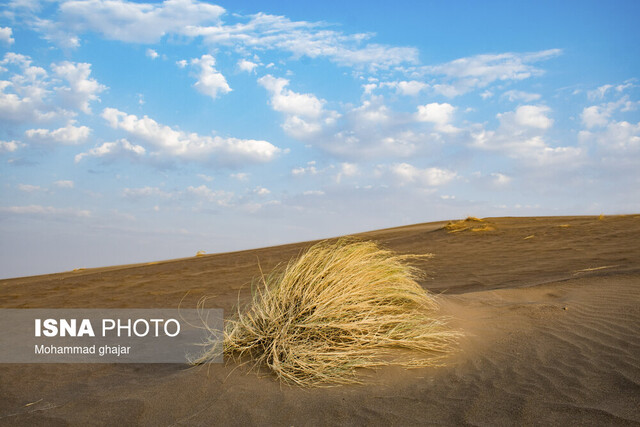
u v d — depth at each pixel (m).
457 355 3.90
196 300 8.07
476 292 6.77
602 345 3.93
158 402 3.12
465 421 2.67
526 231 17.55
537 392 3.03
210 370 3.66
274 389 3.28
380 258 5.39
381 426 2.66
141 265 19.80
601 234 14.85
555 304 5.46
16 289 12.68
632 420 2.57
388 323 4.38
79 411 3.08
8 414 3.18
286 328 3.98
